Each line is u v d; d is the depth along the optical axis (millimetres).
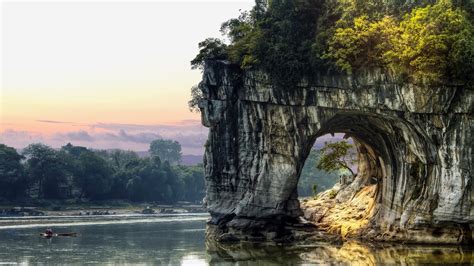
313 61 64812
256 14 73562
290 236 70625
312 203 95188
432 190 60938
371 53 62125
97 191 166875
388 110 62438
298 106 68562
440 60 58281
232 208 74562
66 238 82938
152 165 188500
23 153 165125
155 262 56656
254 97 71375
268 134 71125
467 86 58344
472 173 58719
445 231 60438
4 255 63125
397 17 64062
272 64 67750
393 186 66938
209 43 78375
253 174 72438
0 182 150125
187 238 82812
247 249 62969
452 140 59375
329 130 74812
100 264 55969
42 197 159750
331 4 66750
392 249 58375
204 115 78062
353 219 78188
